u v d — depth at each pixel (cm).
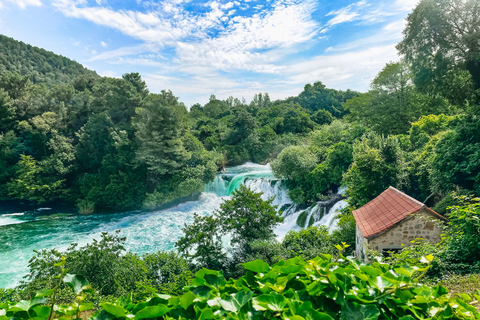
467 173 1365
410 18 2002
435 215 1057
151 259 1255
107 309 190
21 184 3238
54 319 189
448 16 1794
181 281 1039
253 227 1537
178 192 3148
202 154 3544
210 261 1389
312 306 189
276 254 1281
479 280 652
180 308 196
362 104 3769
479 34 1670
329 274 192
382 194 1403
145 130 3219
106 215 2945
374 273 209
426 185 1720
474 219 803
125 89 3909
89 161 3666
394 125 3091
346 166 2495
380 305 192
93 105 4191
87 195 3209
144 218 2808
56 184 3319
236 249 1510
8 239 2345
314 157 2823
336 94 9225
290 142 5012
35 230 2536
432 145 1772
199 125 6056
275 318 177
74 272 1123
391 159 1789
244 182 3259
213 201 3219
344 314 178
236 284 221
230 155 4775
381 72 3275
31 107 4209
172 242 2283
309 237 1421
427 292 194
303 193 2605
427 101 2966
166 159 3244
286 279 209
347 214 1750
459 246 835
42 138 3822
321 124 6112
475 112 1446
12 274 1808
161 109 3203
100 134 3681
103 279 1136
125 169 3416
